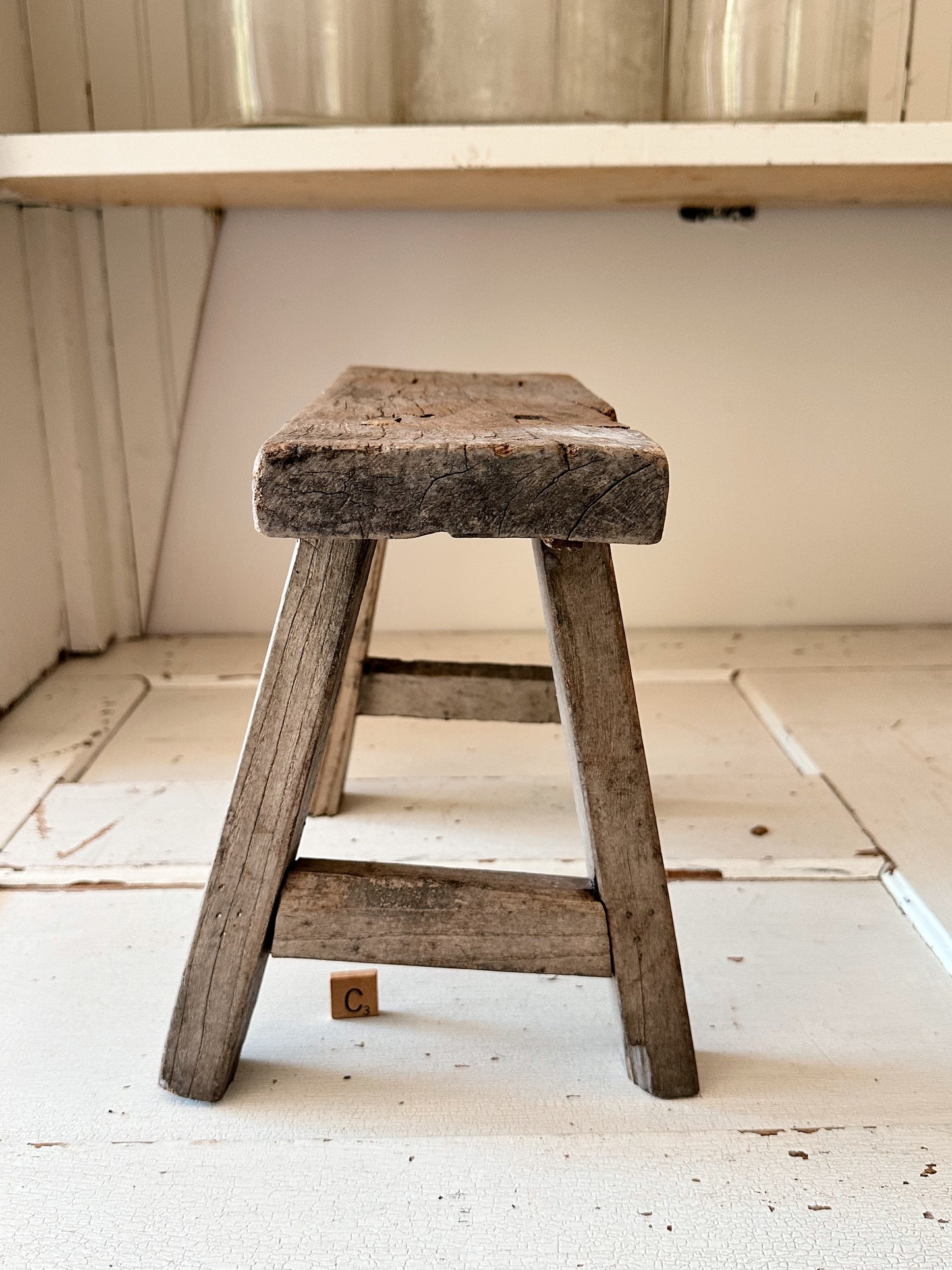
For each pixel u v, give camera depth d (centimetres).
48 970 46
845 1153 36
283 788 36
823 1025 43
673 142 58
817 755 67
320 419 38
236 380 87
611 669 36
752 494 91
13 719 74
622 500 32
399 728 76
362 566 35
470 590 92
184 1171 35
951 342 87
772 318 86
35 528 80
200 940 37
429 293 85
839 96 61
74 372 81
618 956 38
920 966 47
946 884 52
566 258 85
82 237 81
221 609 93
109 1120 38
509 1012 44
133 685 80
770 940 49
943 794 62
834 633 92
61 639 86
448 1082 40
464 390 49
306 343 86
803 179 65
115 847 56
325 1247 32
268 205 80
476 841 57
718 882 54
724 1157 36
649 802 37
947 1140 37
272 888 37
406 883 38
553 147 58
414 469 32
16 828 58
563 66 63
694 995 45
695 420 89
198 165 59
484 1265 32
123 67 78
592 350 87
